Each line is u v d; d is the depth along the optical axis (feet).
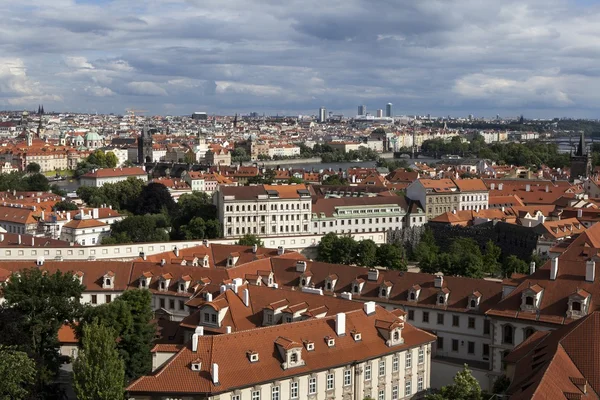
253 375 453.17
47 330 568.00
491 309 610.65
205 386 435.53
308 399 480.23
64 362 583.17
